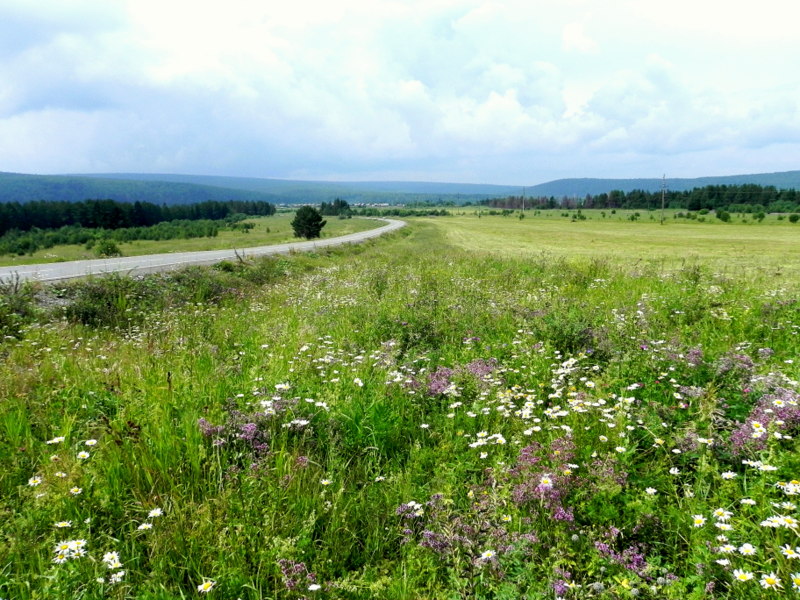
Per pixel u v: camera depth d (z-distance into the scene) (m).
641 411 4.78
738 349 6.72
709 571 2.78
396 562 3.20
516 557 2.95
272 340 8.28
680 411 4.86
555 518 3.32
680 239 71.75
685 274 15.47
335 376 6.23
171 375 5.75
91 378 6.11
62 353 7.98
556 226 125.06
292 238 75.88
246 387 5.56
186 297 14.45
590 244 60.72
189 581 2.99
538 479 3.62
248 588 2.89
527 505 3.54
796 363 6.23
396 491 3.89
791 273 20.12
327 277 19.14
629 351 6.48
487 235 86.56
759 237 76.31
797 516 3.10
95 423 4.70
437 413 5.24
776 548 2.80
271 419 4.69
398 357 7.32
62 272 21.03
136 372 6.23
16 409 5.11
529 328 8.19
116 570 2.99
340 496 3.66
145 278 16.31
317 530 3.47
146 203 172.00
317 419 4.92
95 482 3.75
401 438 4.81
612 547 3.15
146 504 3.51
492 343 7.82
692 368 5.80
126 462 3.89
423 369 6.39
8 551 3.06
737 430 4.20
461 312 9.88
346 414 4.95
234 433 4.46
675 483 3.85
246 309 13.05
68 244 113.81
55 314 11.49
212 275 18.03
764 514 3.12
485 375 5.93
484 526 3.22
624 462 3.83
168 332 9.23
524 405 5.12
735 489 3.48
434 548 3.12
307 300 13.23
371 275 17.38
